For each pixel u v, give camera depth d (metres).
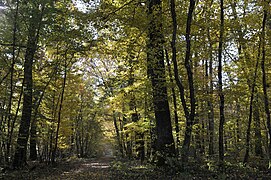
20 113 22.47
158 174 11.58
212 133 20.11
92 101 38.00
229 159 17.48
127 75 14.68
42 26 15.46
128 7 12.34
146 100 14.80
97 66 28.92
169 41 12.35
